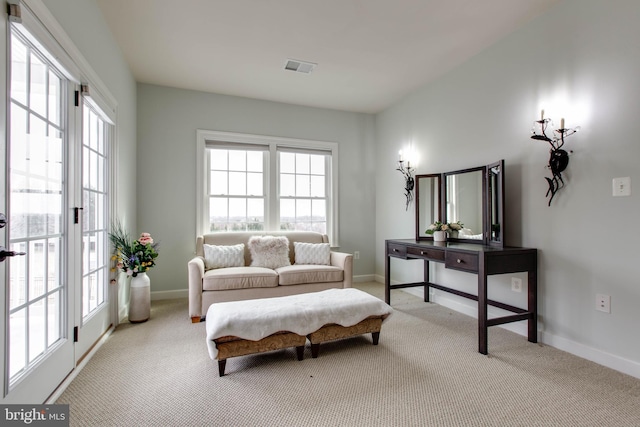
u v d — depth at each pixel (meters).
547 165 2.45
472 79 3.16
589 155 2.18
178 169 3.89
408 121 4.13
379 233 4.81
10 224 1.34
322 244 3.87
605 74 2.09
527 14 2.50
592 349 2.16
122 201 3.08
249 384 1.87
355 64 3.30
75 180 1.98
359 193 4.81
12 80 1.40
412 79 3.66
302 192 4.55
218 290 3.04
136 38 2.80
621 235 2.01
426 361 2.17
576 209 2.26
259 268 3.36
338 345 2.44
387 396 1.74
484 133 3.02
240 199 4.22
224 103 4.09
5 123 1.28
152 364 2.12
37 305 1.59
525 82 2.62
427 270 3.68
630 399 1.71
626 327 1.99
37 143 1.60
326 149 4.63
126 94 3.21
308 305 2.26
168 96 3.86
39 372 1.54
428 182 3.63
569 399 1.71
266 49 3.01
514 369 2.05
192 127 3.95
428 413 1.59
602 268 2.11
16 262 1.41
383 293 4.09
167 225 3.85
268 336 2.05
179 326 2.87
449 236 3.34
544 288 2.47
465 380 1.91
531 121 2.57
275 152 4.33
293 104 4.44
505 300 2.80
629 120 1.97
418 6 2.39
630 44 1.97
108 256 2.70
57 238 1.80
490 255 2.34
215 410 1.61
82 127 2.06
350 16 2.51
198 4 2.36
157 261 3.80
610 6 2.06
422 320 3.03
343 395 1.75
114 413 1.58
